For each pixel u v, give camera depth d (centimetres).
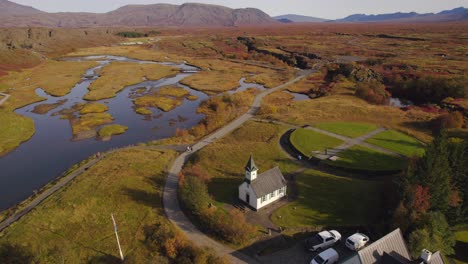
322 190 6650
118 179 7238
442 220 4950
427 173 5341
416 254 4434
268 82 17400
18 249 5166
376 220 5650
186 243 5088
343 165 7450
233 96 13875
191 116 12694
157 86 17212
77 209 6191
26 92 15638
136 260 4891
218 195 6638
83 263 5028
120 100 14788
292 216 5847
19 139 10644
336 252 4766
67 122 12156
